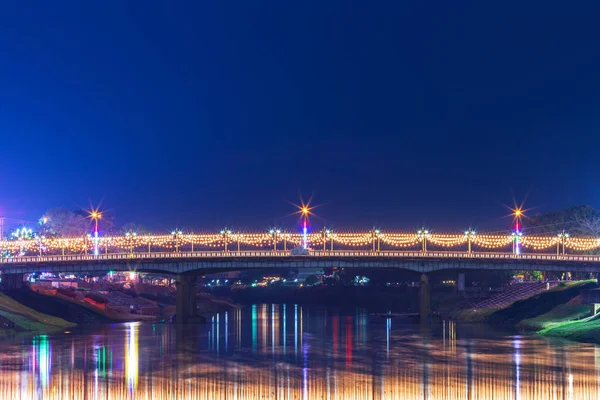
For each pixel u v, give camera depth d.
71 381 105.81
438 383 102.56
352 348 140.12
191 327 196.88
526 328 181.75
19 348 140.88
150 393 97.88
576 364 116.94
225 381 105.12
